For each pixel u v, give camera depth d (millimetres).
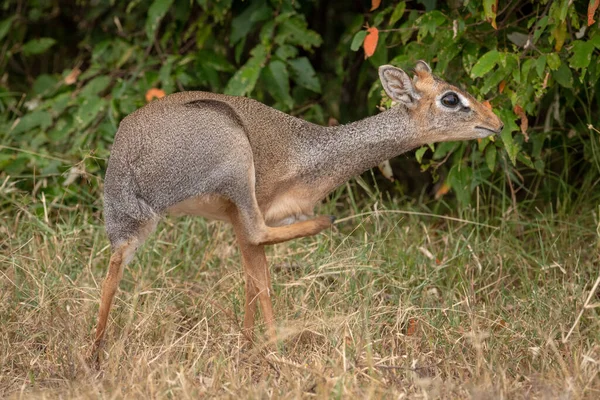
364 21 12336
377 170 12938
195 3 13250
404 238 10828
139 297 9656
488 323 9055
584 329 8891
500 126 9172
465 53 10492
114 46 12945
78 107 12578
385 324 9102
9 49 14445
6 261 9992
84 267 10211
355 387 7438
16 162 11820
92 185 11734
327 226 8719
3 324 8945
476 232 11219
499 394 7336
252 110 8875
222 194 8531
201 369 8180
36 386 7934
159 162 8328
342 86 13000
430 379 7816
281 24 11789
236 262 10664
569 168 11961
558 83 10727
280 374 7906
